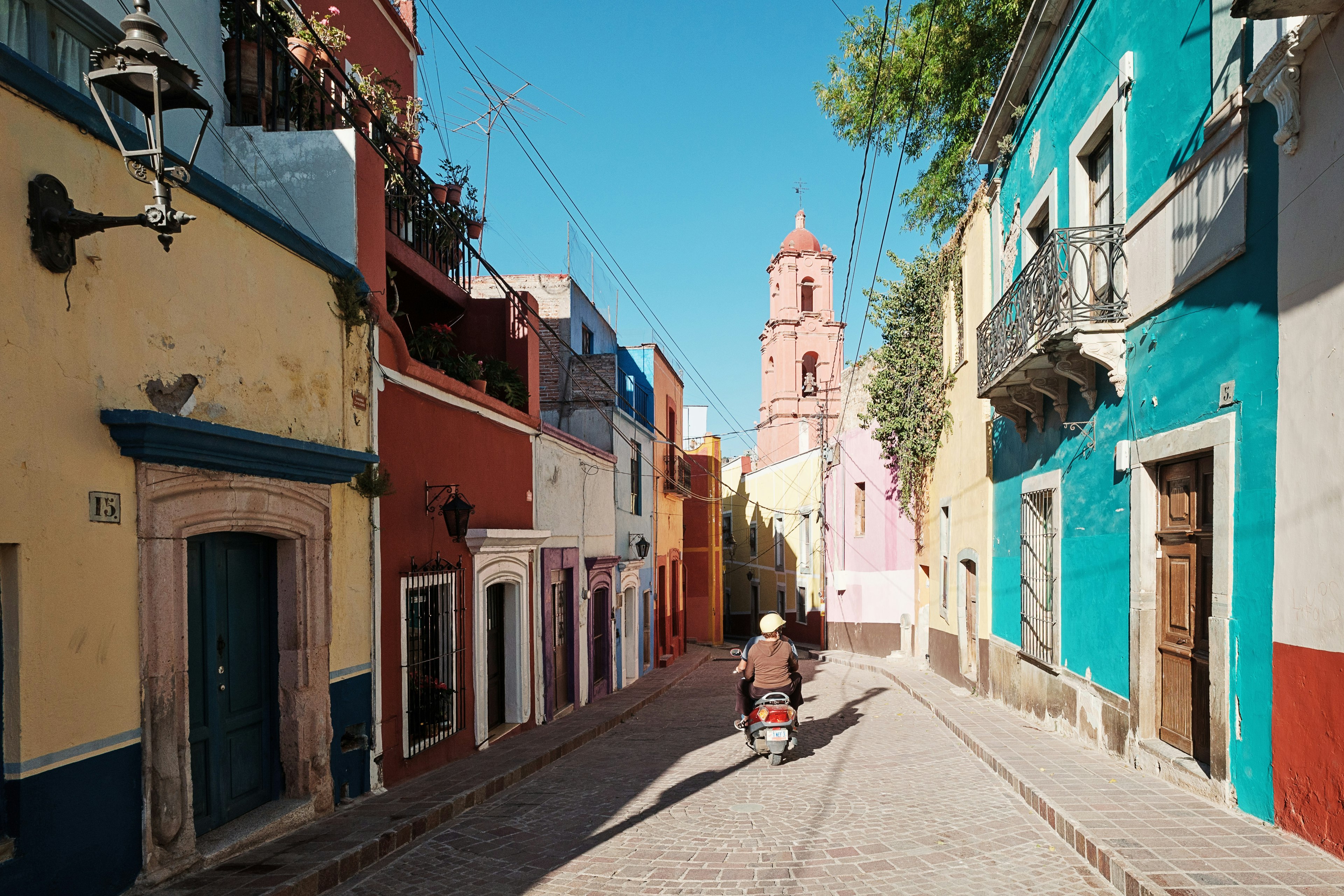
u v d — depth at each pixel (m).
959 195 18.94
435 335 9.90
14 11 5.98
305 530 6.55
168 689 5.02
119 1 6.88
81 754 4.42
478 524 10.61
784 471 36.19
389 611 8.02
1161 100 7.19
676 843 6.09
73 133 4.50
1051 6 9.67
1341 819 4.62
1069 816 5.74
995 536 13.09
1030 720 10.90
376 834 6.04
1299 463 5.00
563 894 5.12
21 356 4.13
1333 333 4.67
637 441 21.86
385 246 9.15
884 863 5.43
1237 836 5.13
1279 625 5.20
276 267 6.35
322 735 6.69
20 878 4.04
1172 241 6.79
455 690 9.34
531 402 12.95
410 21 14.27
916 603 20.84
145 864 4.83
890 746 10.06
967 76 17.16
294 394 6.55
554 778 8.92
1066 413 9.53
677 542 28.55
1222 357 5.98
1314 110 4.85
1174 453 6.71
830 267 44.97
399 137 9.92
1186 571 6.83
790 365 44.44
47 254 4.25
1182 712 6.91
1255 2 4.57
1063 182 9.78
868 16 17.80
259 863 5.36
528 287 19.66
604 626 17.59
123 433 4.66
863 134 19.23
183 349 5.30
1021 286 9.31
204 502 5.39
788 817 6.75
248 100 8.20
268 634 6.48
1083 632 8.91
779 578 36.81
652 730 12.92
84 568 4.47
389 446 8.14
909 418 19.09
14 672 4.07
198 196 5.46
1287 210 5.15
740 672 10.14
